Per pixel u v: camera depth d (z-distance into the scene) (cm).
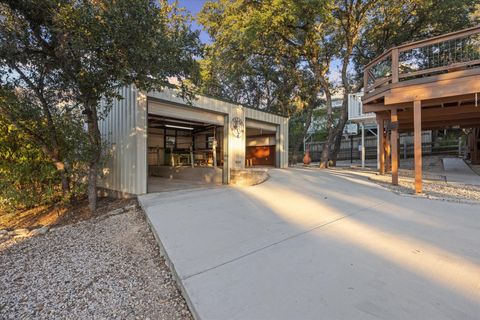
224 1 1216
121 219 504
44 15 406
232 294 220
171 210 504
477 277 234
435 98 573
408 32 1319
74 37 384
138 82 480
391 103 622
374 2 1184
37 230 487
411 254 285
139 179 674
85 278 289
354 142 2091
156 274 287
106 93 503
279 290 223
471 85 529
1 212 644
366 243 318
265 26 1087
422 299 203
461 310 189
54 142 616
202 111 859
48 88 549
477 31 526
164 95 725
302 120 2495
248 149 1437
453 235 339
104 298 247
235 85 1927
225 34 1205
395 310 191
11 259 358
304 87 1669
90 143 589
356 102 1285
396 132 684
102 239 409
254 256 292
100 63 432
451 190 615
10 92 510
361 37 1444
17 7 402
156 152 1369
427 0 1101
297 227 385
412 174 934
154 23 412
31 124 586
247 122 1043
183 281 245
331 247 309
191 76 527
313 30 1213
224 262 281
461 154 1500
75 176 677
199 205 541
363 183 723
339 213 452
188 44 477
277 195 605
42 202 661
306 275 246
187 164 1223
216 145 1193
